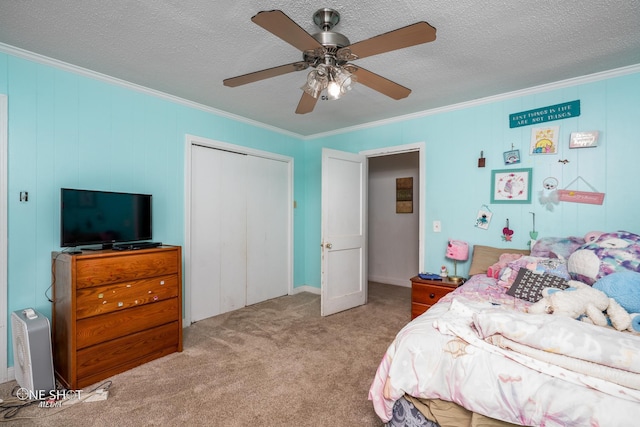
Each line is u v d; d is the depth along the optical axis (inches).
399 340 55.3
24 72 81.5
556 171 100.3
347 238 138.9
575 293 60.1
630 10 63.2
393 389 51.6
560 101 99.4
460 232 119.3
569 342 42.6
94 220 85.4
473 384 44.9
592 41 75.5
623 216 90.0
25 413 65.9
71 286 73.7
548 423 39.2
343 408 68.0
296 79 98.9
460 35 72.9
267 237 154.2
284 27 51.2
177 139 116.3
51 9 63.8
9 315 79.5
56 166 87.0
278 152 157.9
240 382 78.3
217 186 131.9
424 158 128.2
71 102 89.8
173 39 75.5
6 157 78.7
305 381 78.8
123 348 83.0
